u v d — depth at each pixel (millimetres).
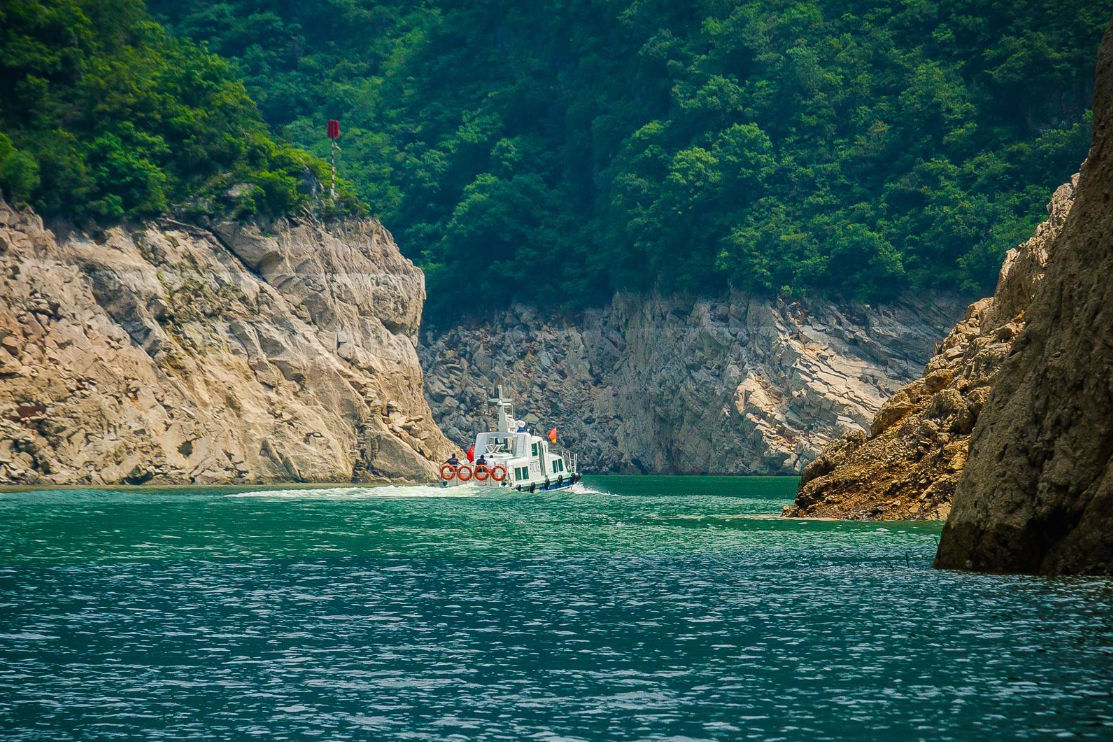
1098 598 61969
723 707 42281
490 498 151250
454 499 148500
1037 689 44000
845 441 118375
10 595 65500
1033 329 74625
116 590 67500
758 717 41031
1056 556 70312
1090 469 69250
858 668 47500
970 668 47188
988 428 75000
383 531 102562
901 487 110438
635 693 44219
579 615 59375
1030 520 70750
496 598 64562
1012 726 39594
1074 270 72562
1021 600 61688
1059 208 114938
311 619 58312
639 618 58406
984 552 72562
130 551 86438
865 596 64188
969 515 73625
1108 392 68625
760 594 65438
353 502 140125
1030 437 71875
